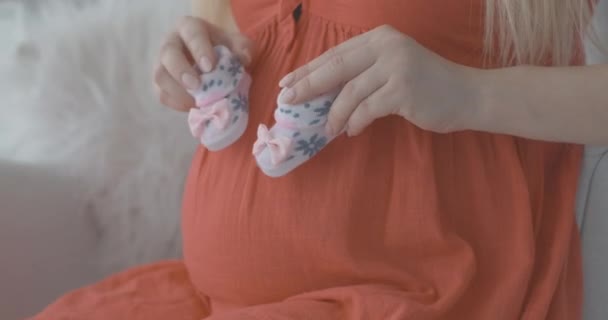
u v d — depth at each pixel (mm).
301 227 782
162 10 1202
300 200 785
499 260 789
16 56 1193
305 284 802
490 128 766
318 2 815
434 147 789
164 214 1165
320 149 768
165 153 1164
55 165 1137
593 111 754
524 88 757
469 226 797
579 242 873
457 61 802
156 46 1183
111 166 1150
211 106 794
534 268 816
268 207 797
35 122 1159
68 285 1116
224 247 831
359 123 740
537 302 786
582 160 881
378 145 789
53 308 915
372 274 774
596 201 883
